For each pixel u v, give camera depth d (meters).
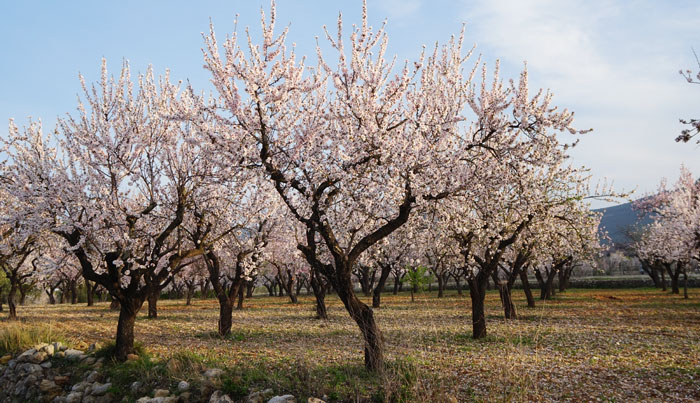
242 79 11.28
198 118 12.16
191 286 48.16
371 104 11.28
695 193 39.22
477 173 12.13
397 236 17.78
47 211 14.30
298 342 17.75
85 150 14.72
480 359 13.06
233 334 20.33
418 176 11.42
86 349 15.23
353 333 20.28
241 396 9.70
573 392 10.09
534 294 47.41
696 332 18.67
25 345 14.76
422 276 40.38
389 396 8.77
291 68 11.83
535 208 15.45
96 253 14.79
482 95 12.24
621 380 11.09
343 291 11.56
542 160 11.75
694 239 34.16
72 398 11.35
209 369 11.09
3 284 36.22
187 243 23.95
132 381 11.52
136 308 13.72
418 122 11.40
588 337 17.72
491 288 60.25
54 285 56.00
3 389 12.84
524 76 11.98
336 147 11.51
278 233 23.69
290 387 9.73
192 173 15.55
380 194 11.72
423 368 10.73
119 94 14.64
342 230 13.57
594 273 77.12
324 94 13.01
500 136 12.40
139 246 14.81
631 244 55.53
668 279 59.84
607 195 17.47
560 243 23.81
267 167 11.67
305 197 11.81
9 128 16.38
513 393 9.41
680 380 11.02
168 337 20.17
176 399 10.08
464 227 15.40
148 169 15.24
